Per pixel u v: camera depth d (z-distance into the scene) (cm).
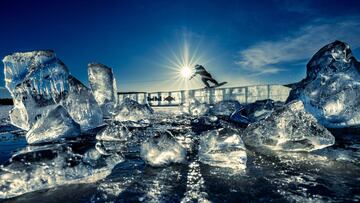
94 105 572
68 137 429
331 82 505
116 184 208
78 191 195
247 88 1281
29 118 435
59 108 441
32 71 449
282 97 1191
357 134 411
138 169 249
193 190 189
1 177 192
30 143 388
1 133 516
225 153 255
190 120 715
